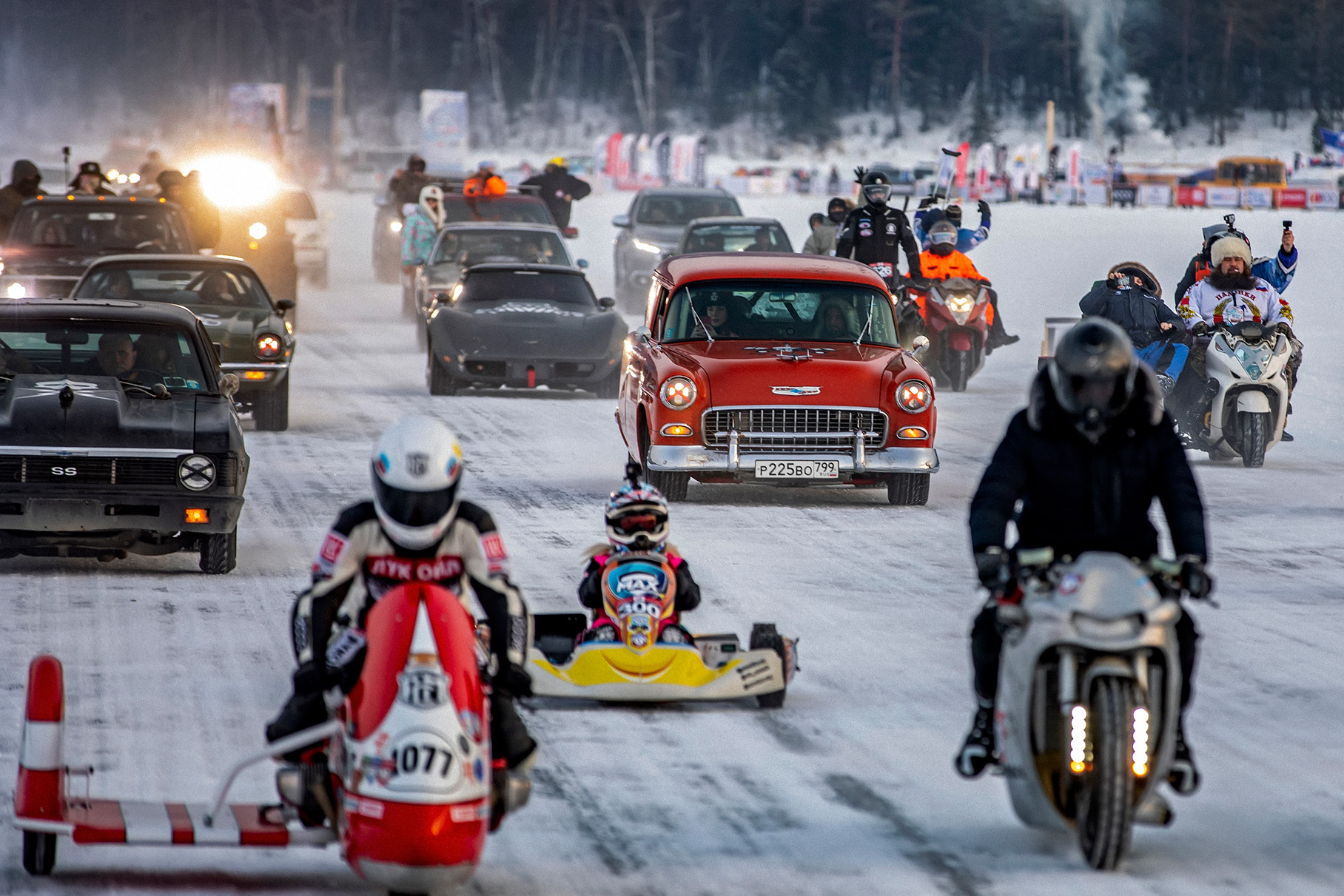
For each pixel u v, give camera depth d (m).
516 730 18.83
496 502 48.62
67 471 36.16
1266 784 24.45
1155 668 19.84
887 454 49.28
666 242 119.31
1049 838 21.83
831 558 42.00
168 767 24.38
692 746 26.05
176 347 39.84
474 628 18.53
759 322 52.53
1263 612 36.38
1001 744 20.98
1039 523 20.80
